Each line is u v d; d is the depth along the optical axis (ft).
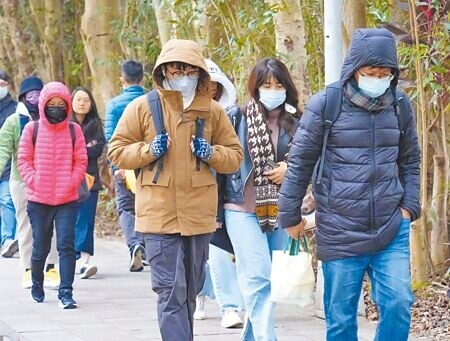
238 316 65.31
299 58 77.20
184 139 51.24
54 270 81.15
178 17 97.81
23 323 67.51
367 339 60.44
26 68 155.94
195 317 68.33
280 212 48.24
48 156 71.05
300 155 47.29
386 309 46.75
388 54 45.52
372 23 80.02
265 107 55.57
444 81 69.97
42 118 71.36
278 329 64.69
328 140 46.93
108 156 52.90
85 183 77.66
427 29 69.05
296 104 55.98
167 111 51.37
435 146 75.97
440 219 75.82
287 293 51.75
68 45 153.99
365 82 45.91
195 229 51.26
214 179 52.34
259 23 80.38
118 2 128.16
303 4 84.69
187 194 51.11
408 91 74.90
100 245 108.58
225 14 89.86
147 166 51.16
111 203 121.29
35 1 148.46
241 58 85.71
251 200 55.21
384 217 46.57
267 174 55.21
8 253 98.48
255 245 55.11
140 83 86.63
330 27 65.46
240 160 52.75
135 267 89.66
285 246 56.08
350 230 46.55
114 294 78.84
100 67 127.95
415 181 47.80
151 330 65.31
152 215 51.01
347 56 46.55
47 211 72.23
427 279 72.59
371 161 46.39
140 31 125.49
